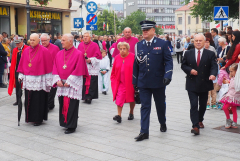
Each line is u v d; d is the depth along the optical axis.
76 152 5.57
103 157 5.31
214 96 9.09
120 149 5.71
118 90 7.64
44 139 6.38
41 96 7.49
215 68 6.56
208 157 5.27
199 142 6.08
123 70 7.51
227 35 9.46
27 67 7.43
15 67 9.41
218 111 8.77
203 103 6.96
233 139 6.27
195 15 31.97
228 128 7.06
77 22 19.48
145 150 5.64
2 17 22.75
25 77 7.48
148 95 6.33
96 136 6.55
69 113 6.77
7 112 8.84
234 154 5.42
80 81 6.93
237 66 7.00
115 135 6.61
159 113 6.67
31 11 25.28
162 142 6.09
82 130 7.02
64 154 5.48
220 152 5.52
